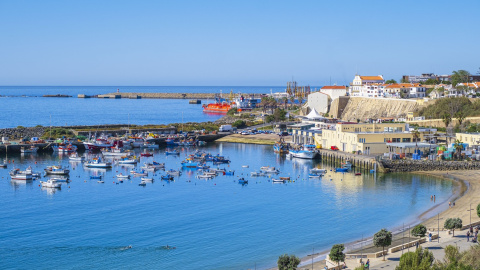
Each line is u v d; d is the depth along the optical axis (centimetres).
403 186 19138
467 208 15450
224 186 19938
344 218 15062
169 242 12962
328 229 14000
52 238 13200
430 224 13938
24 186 19800
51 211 15900
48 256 11931
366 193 18162
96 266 11350
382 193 18075
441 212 15250
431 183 19538
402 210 15788
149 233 13675
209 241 13038
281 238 13275
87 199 17600
